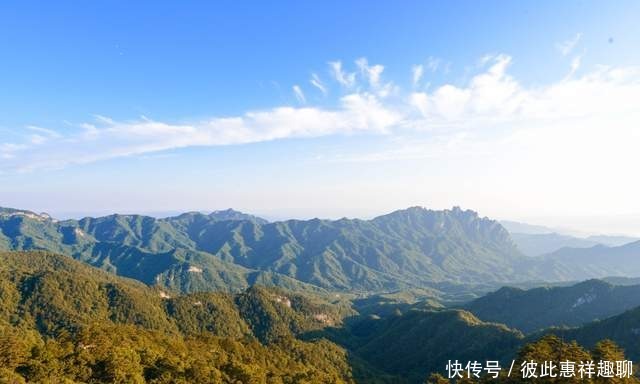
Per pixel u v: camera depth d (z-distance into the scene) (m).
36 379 118.94
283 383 168.62
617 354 119.31
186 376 140.38
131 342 162.38
